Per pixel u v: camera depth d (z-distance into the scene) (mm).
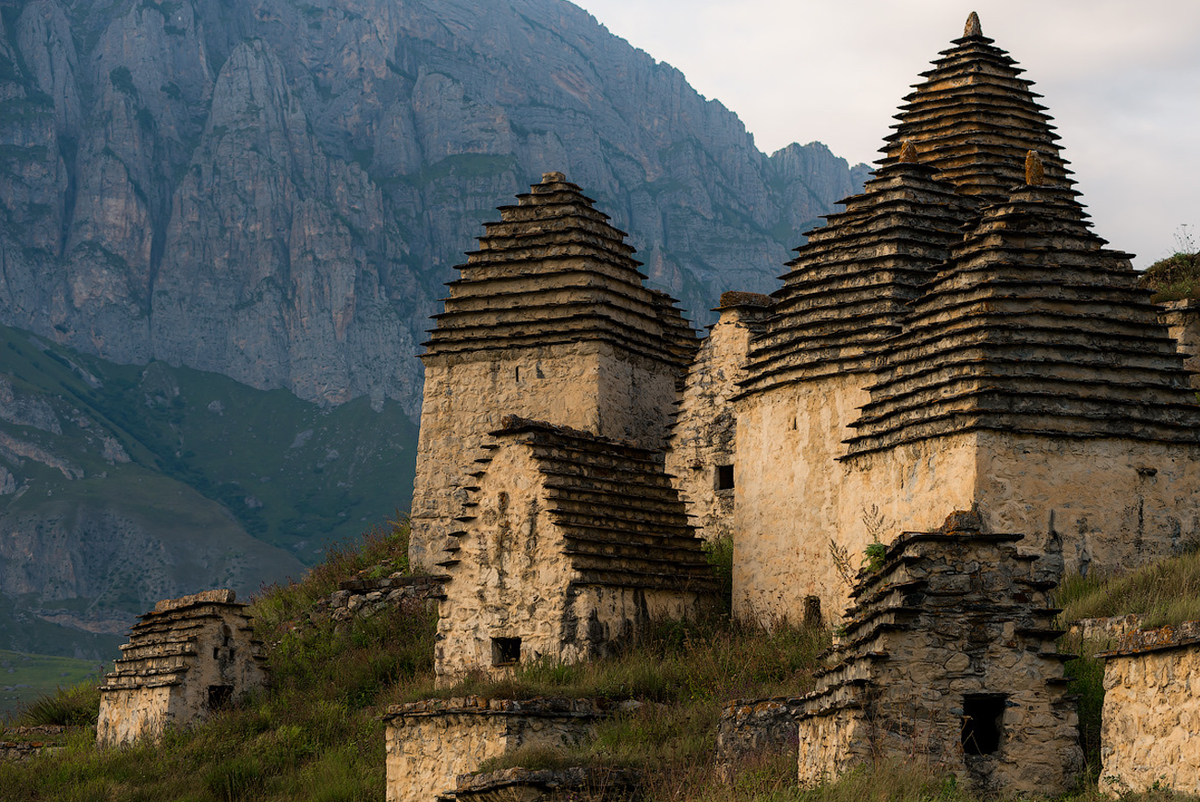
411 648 29156
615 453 25672
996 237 21578
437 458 32062
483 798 17891
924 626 14328
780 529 25281
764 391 25969
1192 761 12633
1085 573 20031
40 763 28375
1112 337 20953
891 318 24422
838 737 14594
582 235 31984
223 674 29453
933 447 20969
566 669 22172
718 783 16641
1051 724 14219
